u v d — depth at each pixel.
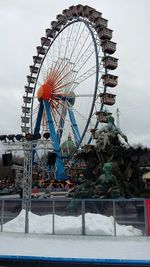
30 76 81.62
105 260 14.13
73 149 66.00
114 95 57.84
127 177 37.94
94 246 17.64
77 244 18.25
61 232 21.95
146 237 20.36
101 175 35.25
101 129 40.31
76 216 22.14
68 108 64.44
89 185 34.94
